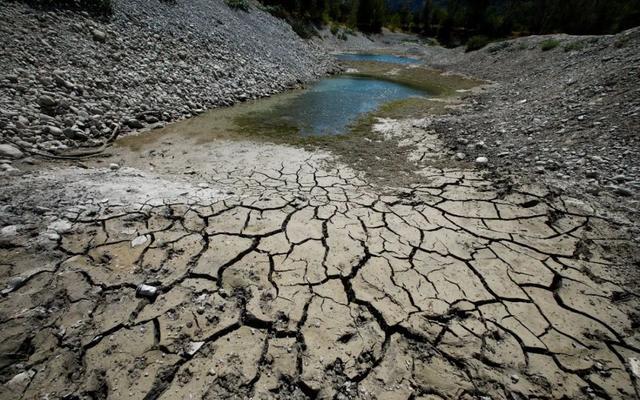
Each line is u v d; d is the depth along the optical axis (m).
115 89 6.38
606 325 2.13
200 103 7.48
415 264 2.66
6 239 2.45
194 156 4.98
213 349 1.91
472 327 2.12
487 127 6.14
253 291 2.33
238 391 1.71
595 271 2.55
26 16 6.68
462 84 13.72
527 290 2.40
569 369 1.87
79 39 7.03
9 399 1.59
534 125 5.59
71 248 2.51
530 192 3.60
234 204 3.41
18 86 5.11
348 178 4.37
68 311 2.04
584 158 4.07
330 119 7.46
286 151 5.39
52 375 1.70
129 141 5.38
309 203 3.56
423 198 3.73
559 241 2.88
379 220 3.27
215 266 2.52
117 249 2.57
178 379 1.74
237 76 9.50
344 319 2.15
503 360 1.92
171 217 3.05
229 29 12.35
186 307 2.16
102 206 3.06
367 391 1.74
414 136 6.22
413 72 17.59
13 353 1.78
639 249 2.69
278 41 15.39
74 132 4.88
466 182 4.07
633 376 1.83
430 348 1.98
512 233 3.03
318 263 2.63
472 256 2.75
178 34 9.63
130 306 2.12
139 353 1.85
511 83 11.98
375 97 10.24
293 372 1.82
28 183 3.29
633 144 4.06
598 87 6.30
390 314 2.20
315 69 14.59
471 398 1.73
